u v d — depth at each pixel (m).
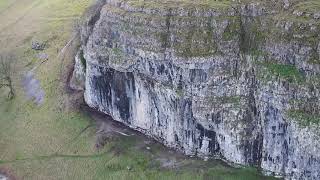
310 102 95.06
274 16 103.62
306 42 95.88
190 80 107.19
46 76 148.00
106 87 123.69
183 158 113.06
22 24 186.00
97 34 122.00
